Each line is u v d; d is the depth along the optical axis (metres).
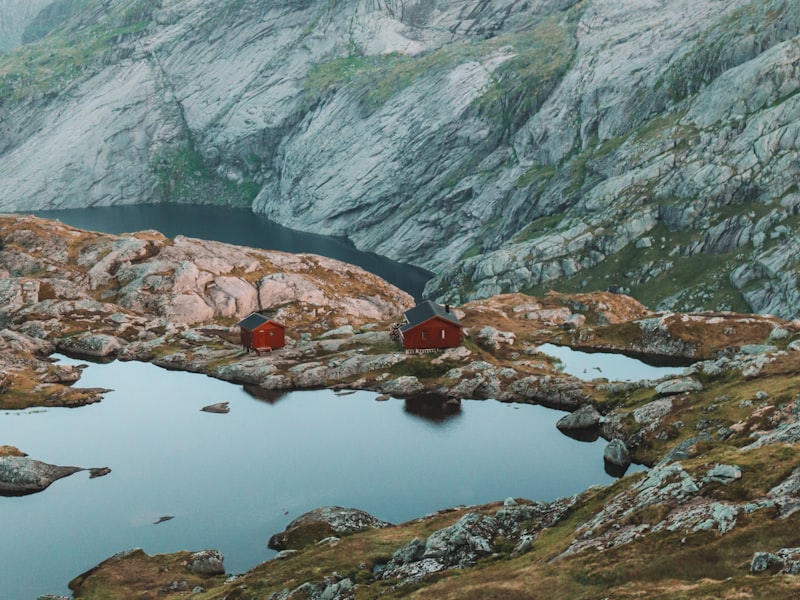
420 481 77.19
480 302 156.50
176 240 165.12
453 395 103.81
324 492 75.31
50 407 101.69
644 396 90.00
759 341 118.12
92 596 54.50
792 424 53.53
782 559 34.56
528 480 76.19
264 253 173.00
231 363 117.50
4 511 72.69
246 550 63.84
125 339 131.38
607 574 38.00
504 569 43.16
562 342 130.75
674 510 43.50
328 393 106.81
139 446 88.31
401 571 47.94
